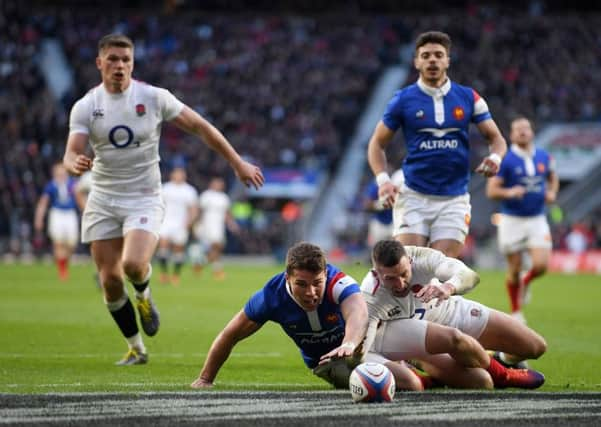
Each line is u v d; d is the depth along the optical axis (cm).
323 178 14525
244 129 15475
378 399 2253
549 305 6206
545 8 19900
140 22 18175
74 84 16100
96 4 19600
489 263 12050
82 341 3944
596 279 9725
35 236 12888
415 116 3241
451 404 2233
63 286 7438
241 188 14025
